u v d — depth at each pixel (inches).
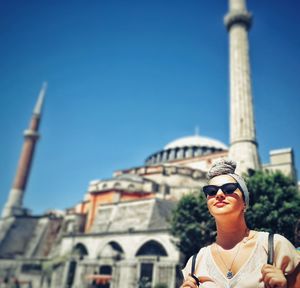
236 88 1753.2
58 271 1750.7
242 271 98.4
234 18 1887.3
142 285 1370.6
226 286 98.7
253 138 1649.9
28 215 2465.6
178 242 1063.6
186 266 118.3
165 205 1798.7
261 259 98.9
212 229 893.2
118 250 1637.6
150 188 2042.3
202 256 114.5
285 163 1798.7
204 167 2325.3
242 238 107.6
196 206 1005.8
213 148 2632.9
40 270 1915.6
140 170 2332.7
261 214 796.6
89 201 2169.0
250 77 1784.0
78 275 1647.4
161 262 1384.1
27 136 3068.4
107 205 1947.6
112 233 1670.8
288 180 922.7
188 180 2202.3
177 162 2498.8
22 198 2874.0
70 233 1852.9
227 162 119.6
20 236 2336.4
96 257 1647.4
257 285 93.4
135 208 1806.1
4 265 2117.4
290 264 95.8
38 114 3213.6
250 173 1012.5
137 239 1557.6
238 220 107.7
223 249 108.7
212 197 112.3
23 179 2918.3
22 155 3004.4
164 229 1478.8
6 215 2719.0
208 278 104.3
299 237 235.8
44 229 2319.1
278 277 87.2
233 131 1701.5
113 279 1494.8
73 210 2352.4
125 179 2053.4
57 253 1985.7
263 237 104.6
